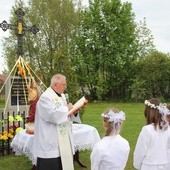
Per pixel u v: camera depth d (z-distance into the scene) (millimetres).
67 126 5797
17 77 12273
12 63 32375
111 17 32562
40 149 5602
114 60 32562
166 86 31516
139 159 5051
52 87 5715
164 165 5027
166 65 31125
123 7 33469
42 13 33688
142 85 31703
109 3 32812
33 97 7414
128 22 33375
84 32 33375
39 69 32688
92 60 32719
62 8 33250
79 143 7336
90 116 18656
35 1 33625
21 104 12250
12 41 33156
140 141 5008
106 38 32906
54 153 5605
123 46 32750
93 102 31625
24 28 12984
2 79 30797
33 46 33906
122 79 33094
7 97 11688
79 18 33281
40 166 5617
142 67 32156
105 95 33562
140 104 28469
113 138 4613
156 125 4988
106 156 4516
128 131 13336
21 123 9680
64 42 33781
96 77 32312
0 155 9070
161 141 5004
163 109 4941
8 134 8945
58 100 5641
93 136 7648
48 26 33500
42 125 5605
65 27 33375
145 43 37000
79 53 33312
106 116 4621
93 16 32844
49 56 32969
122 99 32844
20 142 7473
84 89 33312
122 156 4582
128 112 21188
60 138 5648
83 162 8609
